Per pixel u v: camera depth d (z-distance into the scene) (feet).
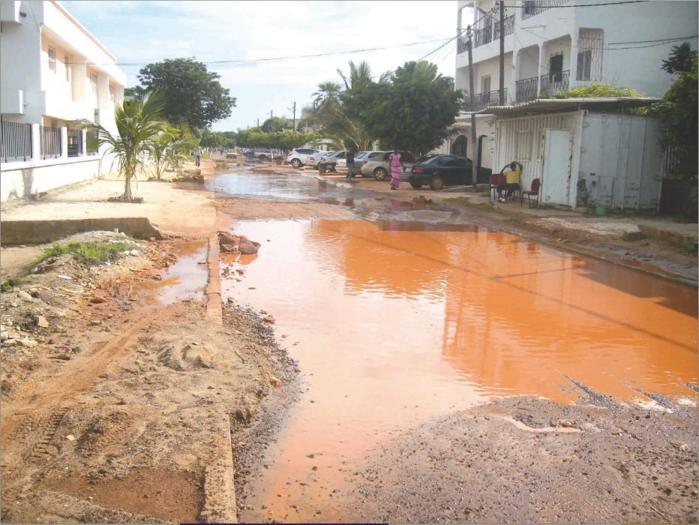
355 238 50.44
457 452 15.83
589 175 67.26
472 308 30.40
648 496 14.01
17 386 17.74
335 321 27.48
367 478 14.44
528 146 77.97
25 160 63.16
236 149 335.06
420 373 21.76
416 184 99.04
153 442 14.80
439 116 111.65
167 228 48.32
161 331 23.13
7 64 76.43
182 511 12.27
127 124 63.87
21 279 28.07
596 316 29.53
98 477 13.32
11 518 11.69
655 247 45.96
